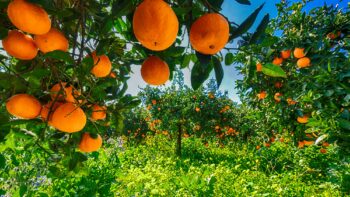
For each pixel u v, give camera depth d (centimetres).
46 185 407
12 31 133
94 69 161
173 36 104
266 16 117
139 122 2053
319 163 920
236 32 112
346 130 383
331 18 443
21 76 147
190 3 122
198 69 137
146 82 148
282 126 591
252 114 744
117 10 115
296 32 451
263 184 696
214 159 1341
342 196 618
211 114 1480
